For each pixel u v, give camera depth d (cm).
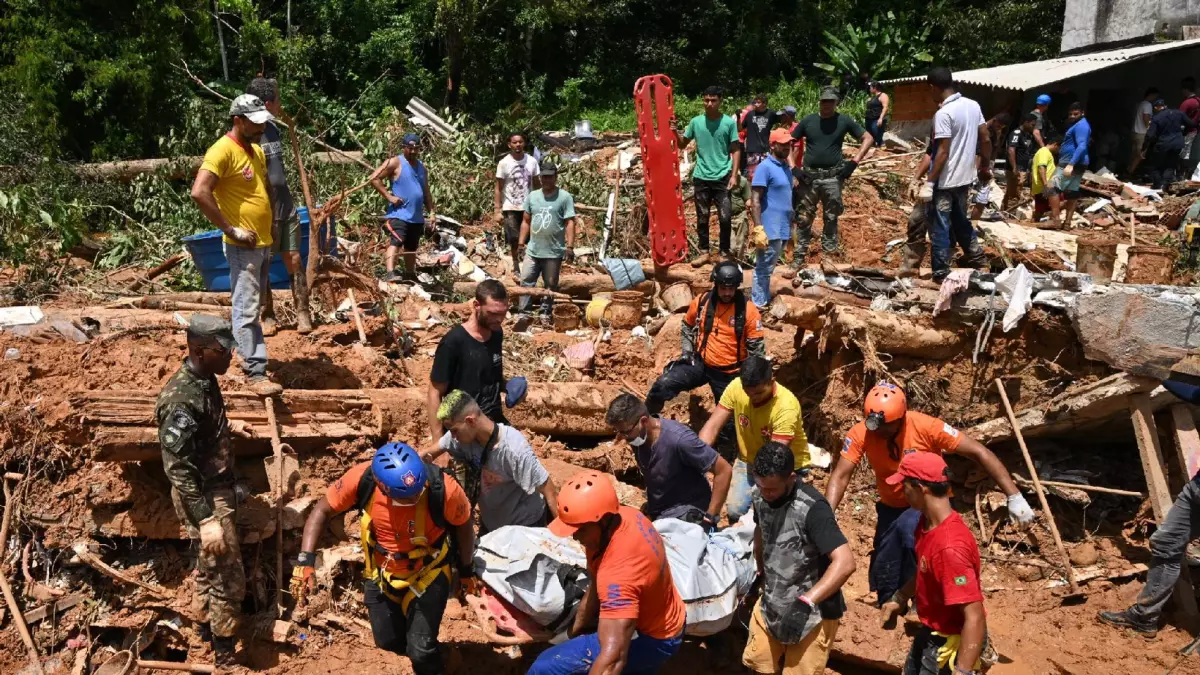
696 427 770
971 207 1327
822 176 1031
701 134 1102
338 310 814
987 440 693
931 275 842
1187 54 1862
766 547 473
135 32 1511
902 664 534
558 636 496
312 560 484
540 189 1003
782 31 3158
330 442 610
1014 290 683
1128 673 541
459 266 1101
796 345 802
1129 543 648
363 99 2209
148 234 1088
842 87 2692
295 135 792
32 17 1412
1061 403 658
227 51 2103
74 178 1272
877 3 3191
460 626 556
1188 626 580
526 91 2620
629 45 3045
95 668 527
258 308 613
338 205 835
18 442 560
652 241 1016
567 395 725
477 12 2373
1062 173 1355
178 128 1533
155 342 671
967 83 1931
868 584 621
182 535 545
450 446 526
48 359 625
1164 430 663
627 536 425
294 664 525
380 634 486
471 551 490
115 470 560
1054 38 2695
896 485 492
